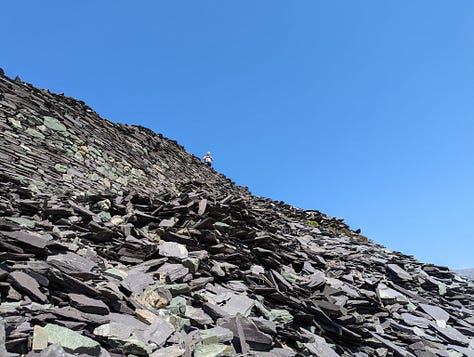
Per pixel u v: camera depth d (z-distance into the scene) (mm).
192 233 10148
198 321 6406
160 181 20266
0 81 14523
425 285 16906
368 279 14102
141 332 5488
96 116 19859
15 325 4457
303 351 7281
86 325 5121
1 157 10969
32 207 8703
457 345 11039
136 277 7371
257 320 7066
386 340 9844
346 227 28938
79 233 8633
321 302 9664
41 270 5723
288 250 13438
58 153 13992
